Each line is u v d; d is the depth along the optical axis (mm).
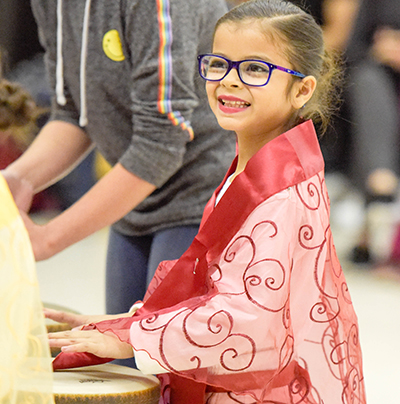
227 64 3957
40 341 3025
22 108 6227
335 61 4680
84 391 3600
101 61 5164
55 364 4070
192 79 5012
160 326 3637
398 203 14109
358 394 4180
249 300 3561
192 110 5062
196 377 3625
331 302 3961
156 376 4121
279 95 3977
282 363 3627
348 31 13852
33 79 13273
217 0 5133
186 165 5281
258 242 3656
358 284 13180
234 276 3672
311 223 3811
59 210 17109
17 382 2943
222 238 3832
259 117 3979
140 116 4980
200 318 3586
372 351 9328
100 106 5348
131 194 5035
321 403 3939
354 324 4203
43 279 12773
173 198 5336
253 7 4059
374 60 13836
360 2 13758
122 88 5207
